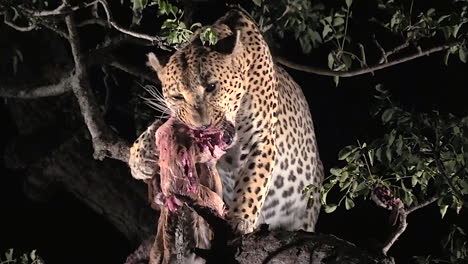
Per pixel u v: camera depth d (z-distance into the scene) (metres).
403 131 9.89
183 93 9.75
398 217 9.55
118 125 14.21
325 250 8.56
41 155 13.48
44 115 13.70
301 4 11.69
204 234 9.37
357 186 9.45
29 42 13.91
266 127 10.45
